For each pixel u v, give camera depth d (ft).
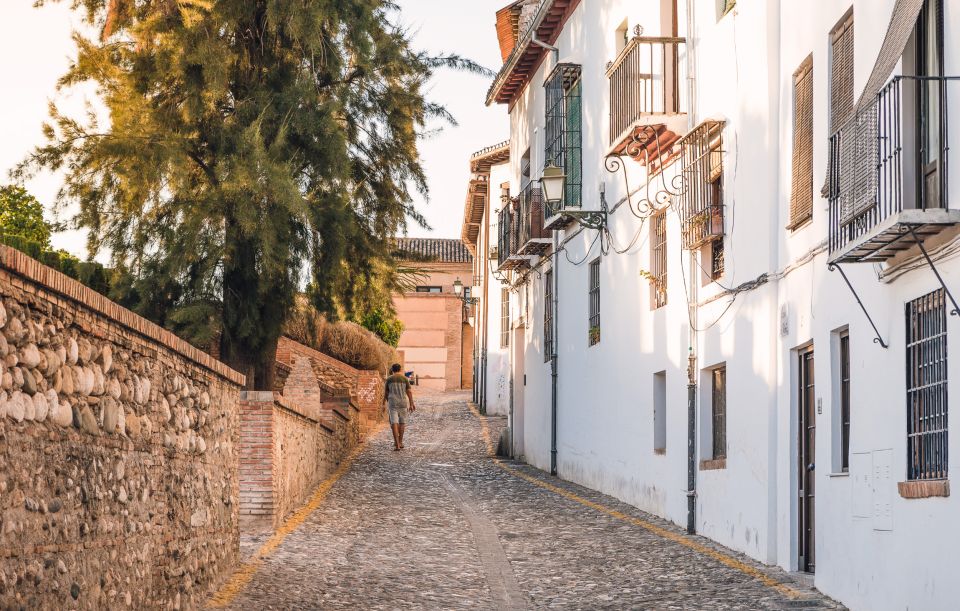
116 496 22.99
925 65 27.61
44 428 18.86
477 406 133.08
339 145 59.06
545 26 76.18
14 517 17.38
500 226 91.56
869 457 30.68
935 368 26.73
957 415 25.07
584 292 68.33
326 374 103.55
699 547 43.83
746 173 42.88
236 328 60.75
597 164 64.90
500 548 43.80
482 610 32.81
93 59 57.06
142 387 25.08
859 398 31.63
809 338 36.37
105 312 21.62
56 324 19.56
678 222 50.90
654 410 54.24
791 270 38.27
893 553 28.68
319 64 61.57
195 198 57.11
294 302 62.28
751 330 41.86
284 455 46.85
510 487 65.57
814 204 36.06
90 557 21.17
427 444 92.99
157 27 56.80
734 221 44.29
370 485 61.72
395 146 66.18
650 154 54.44
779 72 40.32
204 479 31.48
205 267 57.11
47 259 50.57
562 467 72.84
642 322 56.34
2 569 16.81
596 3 65.31
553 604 33.86
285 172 55.83
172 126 58.29
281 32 60.39
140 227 57.82
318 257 61.05
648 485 54.70
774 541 39.52
